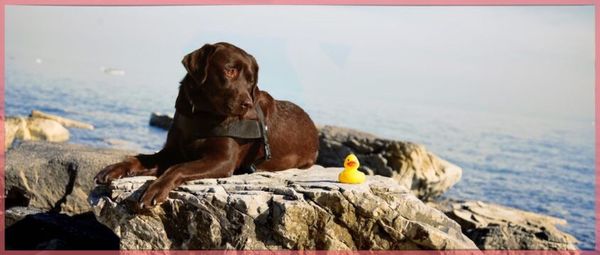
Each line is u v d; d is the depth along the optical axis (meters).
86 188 5.68
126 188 4.71
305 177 4.83
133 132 9.57
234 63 4.70
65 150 6.03
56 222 5.48
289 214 4.52
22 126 8.23
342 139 8.00
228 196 4.58
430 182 7.51
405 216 4.56
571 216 7.16
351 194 4.54
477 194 7.98
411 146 7.62
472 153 9.77
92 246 5.36
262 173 4.89
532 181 8.59
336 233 4.55
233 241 4.57
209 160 4.76
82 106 10.45
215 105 4.71
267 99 4.99
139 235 4.69
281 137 5.01
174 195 4.65
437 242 4.52
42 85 10.46
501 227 6.16
